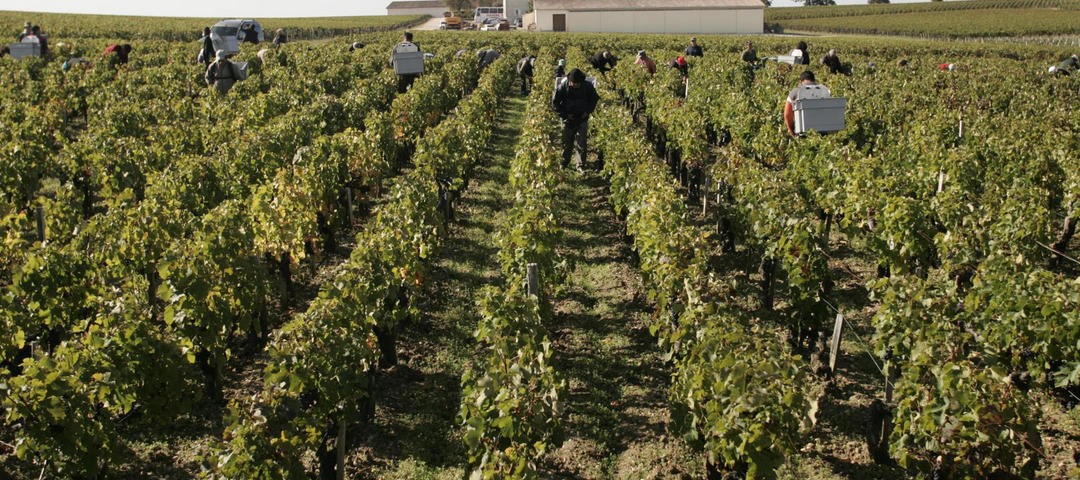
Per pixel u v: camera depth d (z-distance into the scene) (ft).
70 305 27.40
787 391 18.25
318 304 23.12
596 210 46.09
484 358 28.22
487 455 18.90
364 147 44.75
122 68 89.04
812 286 26.71
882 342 23.25
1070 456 22.02
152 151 45.62
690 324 23.16
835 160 40.81
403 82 80.84
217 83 73.05
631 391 25.99
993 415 17.81
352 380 21.27
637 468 21.98
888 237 31.58
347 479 21.61
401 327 30.37
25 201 43.16
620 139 47.11
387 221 31.55
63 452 19.06
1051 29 258.37
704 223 43.39
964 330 26.18
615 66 95.86
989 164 43.57
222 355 25.13
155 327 22.07
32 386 18.57
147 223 30.14
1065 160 40.22
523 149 46.06
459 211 45.70
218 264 26.45
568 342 29.40
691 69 94.02
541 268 29.53
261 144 44.68
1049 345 22.56
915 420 19.47
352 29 272.51
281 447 18.34
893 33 285.23
